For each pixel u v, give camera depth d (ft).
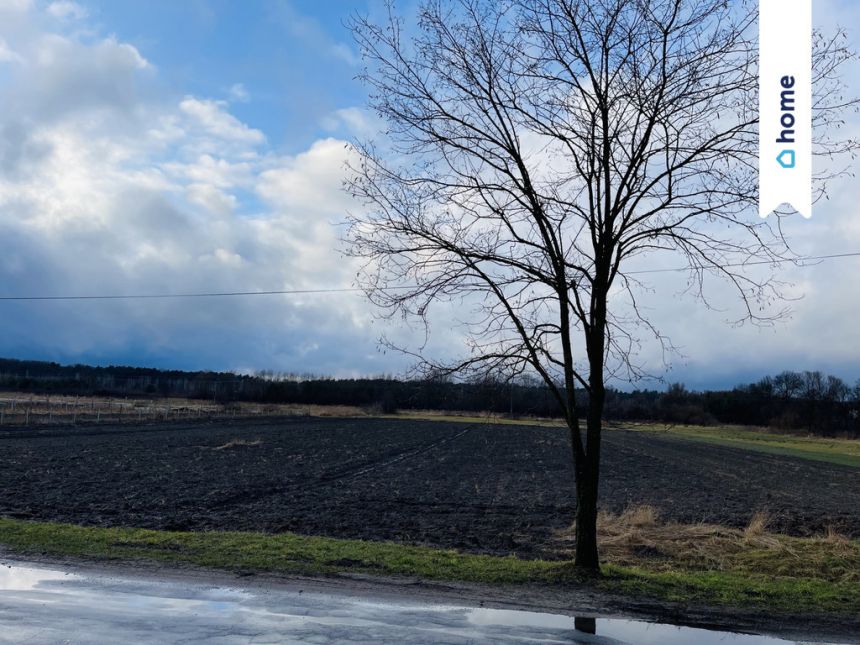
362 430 225.76
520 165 36.60
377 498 74.08
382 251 37.35
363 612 28.60
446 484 91.15
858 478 123.44
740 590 34.22
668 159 35.78
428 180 37.14
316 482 88.28
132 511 58.90
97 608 28.07
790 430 326.85
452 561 38.42
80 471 87.45
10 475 80.18
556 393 37.73
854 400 335.26
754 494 91.30
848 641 27.17
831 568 41.01
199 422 222.69
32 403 227.81
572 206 36.52
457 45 36.78
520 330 36.50
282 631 26.03
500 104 37.27
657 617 29.53
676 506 75.56
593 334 36.99
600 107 35.29
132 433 160.56
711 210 35.45
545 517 63.10
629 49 35.01
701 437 284.61
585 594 32.60
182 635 25.35
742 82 34.47
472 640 25.66
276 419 276.41
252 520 56.49
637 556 44.70
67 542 39.40
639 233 36.29
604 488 92.12
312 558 37.86
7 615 26.78
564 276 36.29
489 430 262.47
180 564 35.50
